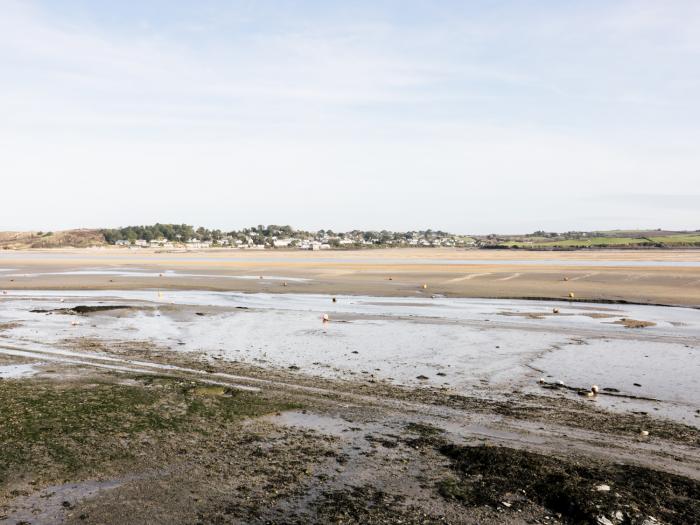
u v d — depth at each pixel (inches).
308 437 515.5
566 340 1025.5
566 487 404.5
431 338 1047.0
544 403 636.7
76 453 469.7
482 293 1812.3
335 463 458.0
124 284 2225.6
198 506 384.2
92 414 566.6
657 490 402.6
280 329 1152.8
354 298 1737.2
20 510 377.4
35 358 860.0
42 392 644.1
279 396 649.0
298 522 364.8
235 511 378.3
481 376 762.8
